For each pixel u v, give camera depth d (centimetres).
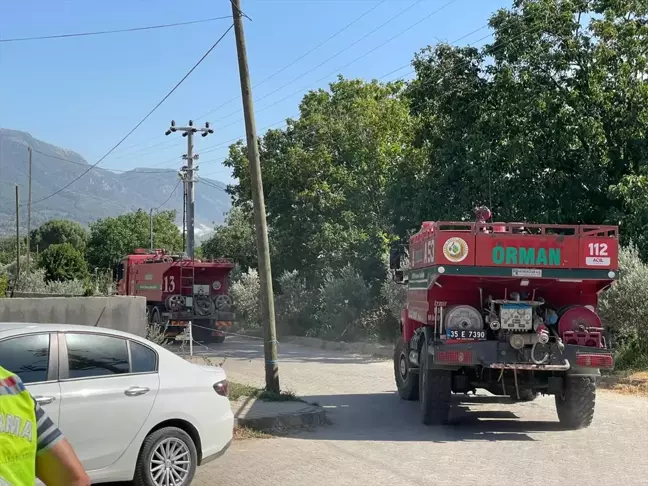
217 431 779
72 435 674
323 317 3020
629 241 2055
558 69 2300
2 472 246
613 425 1177
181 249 8181
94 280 5175
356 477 838
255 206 1359
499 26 2342
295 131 3875
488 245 1123
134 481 718
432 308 1190
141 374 735
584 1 2319
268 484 810
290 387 1636
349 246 3322
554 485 799
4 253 8944
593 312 1130
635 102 2230
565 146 2284
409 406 1385
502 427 1170
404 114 3262
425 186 2545
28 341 679
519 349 1100
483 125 2386
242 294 3847
